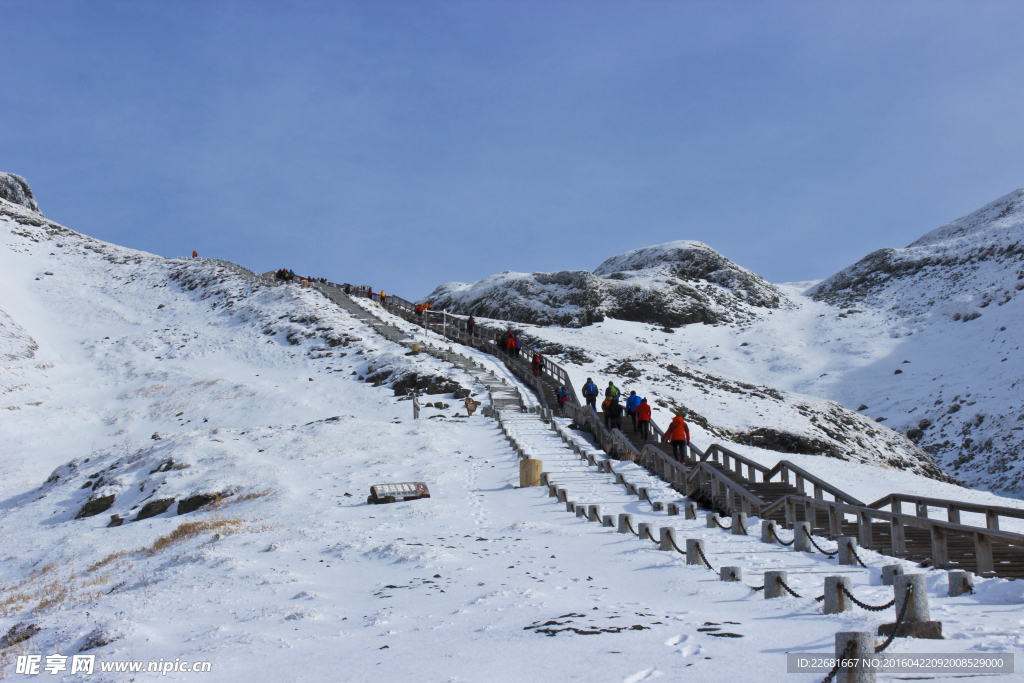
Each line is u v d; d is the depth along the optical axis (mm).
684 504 17156
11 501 26484
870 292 91750
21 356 46188
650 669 5598
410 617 8445
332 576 11180
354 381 40062
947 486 30250
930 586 8648
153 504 20375
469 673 5852
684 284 93500
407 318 57344
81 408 38594
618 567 10625
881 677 5113
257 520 16609
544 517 15508
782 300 96812
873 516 11906
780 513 15797
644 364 55844
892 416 57625
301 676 6270
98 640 8297
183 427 34906
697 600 8406
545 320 81188
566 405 32719
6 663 7680
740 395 50000
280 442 26328
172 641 8125
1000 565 10367
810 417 46562
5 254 70812
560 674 5645
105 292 64250
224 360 46500
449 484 19906
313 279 67625
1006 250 83562
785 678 5137
